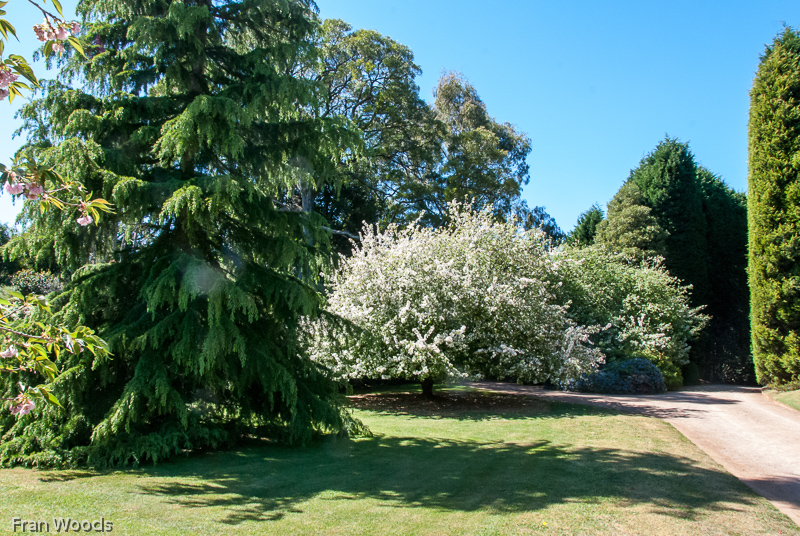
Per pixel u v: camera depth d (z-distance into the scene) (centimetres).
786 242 1357
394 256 1236
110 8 641
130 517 393
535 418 985
